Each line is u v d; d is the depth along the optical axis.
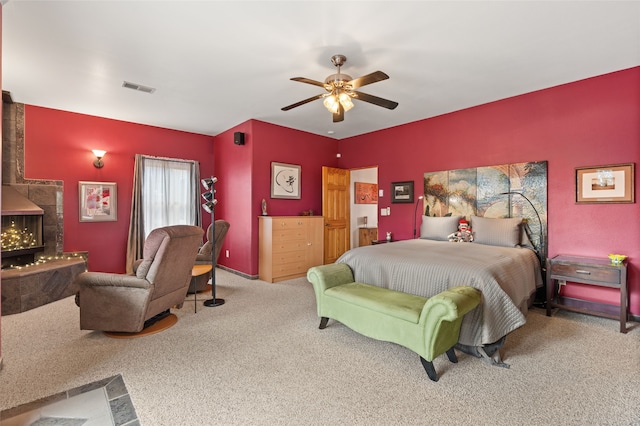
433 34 2.53
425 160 4.82
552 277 3.23
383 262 2.94
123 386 2.01
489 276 2.38
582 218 3.41
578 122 3.42
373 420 1.70
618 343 2.61
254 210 4.98
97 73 3.28
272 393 1.94
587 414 1.72
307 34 2.54
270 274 4.74
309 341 2.68
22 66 3.11
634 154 3.09
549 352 2.46
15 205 3.82
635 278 3.10
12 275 3.33
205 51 2.82
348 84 2.74
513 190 3.89
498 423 1.66
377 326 2.40
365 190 7.48
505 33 2.51
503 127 3.99
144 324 2.96
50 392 1.94
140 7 2.20
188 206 5.69
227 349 2.53
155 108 4.42
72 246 4.59
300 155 5.61
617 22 2.35
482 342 2.24
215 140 6.00
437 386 2.01
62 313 3.35
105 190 4.84
